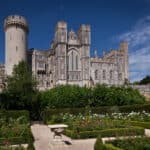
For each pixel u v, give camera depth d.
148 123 26.28
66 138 22.44
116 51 113.94
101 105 45.03
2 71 90.31
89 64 100.38
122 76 113.38
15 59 83.75
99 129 23.14
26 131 20.89
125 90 48.47
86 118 29.70
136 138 14.28
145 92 72.44
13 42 84.38
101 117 31.45
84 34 101.00
